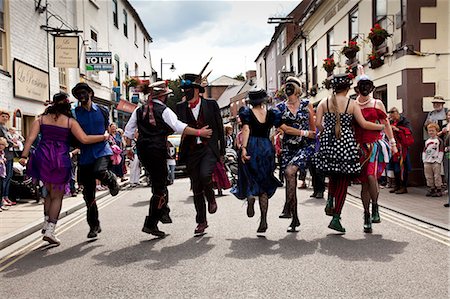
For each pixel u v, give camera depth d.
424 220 6.66
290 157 6.21
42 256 5.30
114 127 12.80
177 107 6.16
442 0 10.88
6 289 4.12
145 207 9.07
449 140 8.68
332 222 5.92
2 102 11.19
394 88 11.71
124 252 5.34
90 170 6.05
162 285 4.07
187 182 14.38
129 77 25.36
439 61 10.94
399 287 3.87
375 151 6.04
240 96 45.97
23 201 9.77
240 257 4.93
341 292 3.78
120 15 25.28
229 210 8.23
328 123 5.82
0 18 11.38
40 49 13.70
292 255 4.95
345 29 15.98
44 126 5.74
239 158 5.96
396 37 11.63
